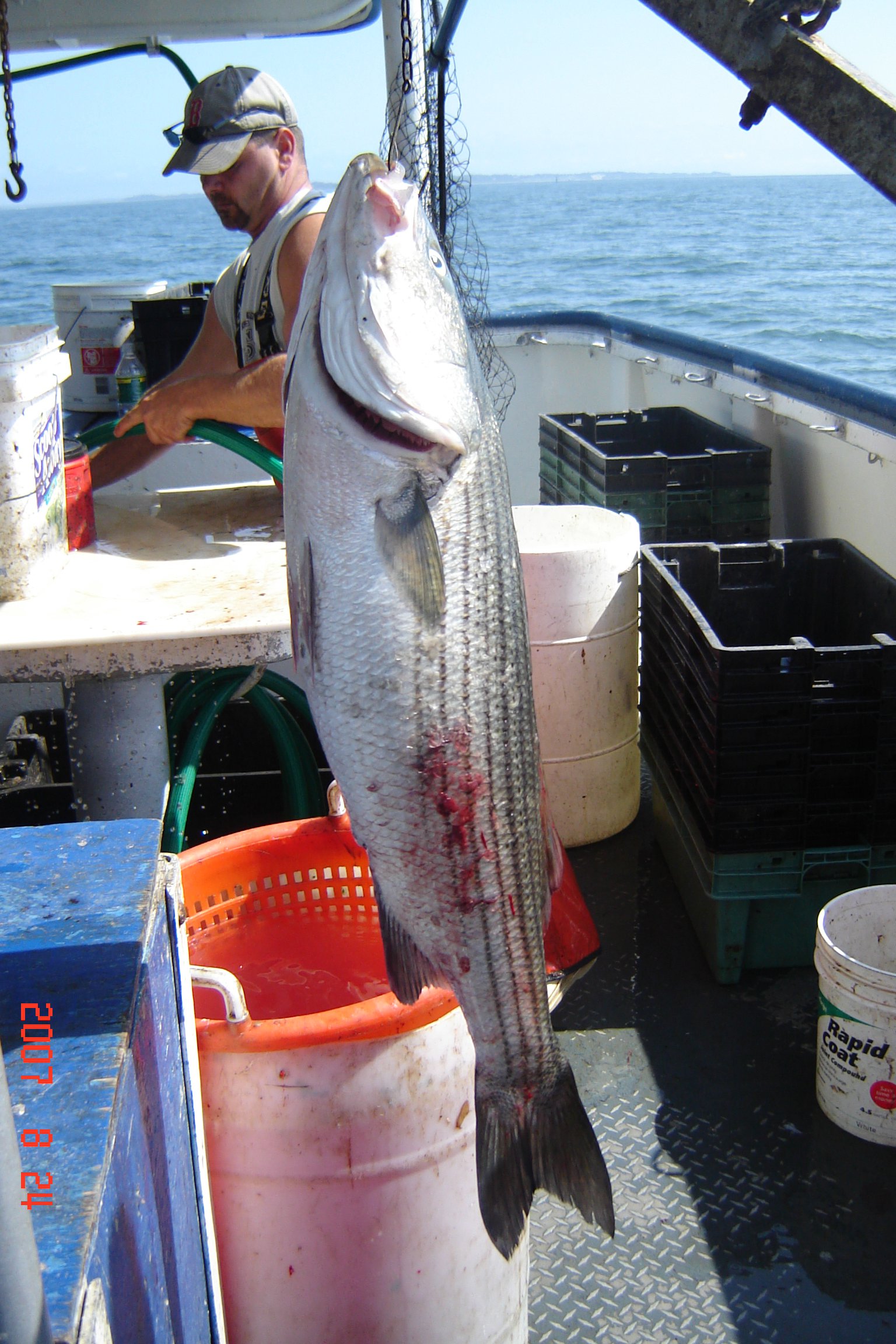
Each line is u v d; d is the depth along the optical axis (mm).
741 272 35812
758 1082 2523
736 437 4891
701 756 2885
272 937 2156
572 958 1918
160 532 2699
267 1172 1568
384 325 1294
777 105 1216
